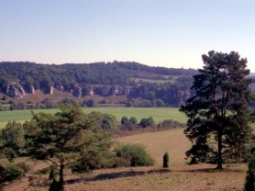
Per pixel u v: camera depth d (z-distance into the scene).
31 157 35.56
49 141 34.72
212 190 30.27
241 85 45.00
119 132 114.25
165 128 119.75
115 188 36.19
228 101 45.06
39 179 43.53
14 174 43.81
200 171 45.28
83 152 35.09
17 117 141.62
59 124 35.22
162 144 86.69
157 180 39.62
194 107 45.72
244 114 44.41
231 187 31.08
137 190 33.97
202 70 46.53
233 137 44.19
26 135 35.19
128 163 57.81
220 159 45.22
